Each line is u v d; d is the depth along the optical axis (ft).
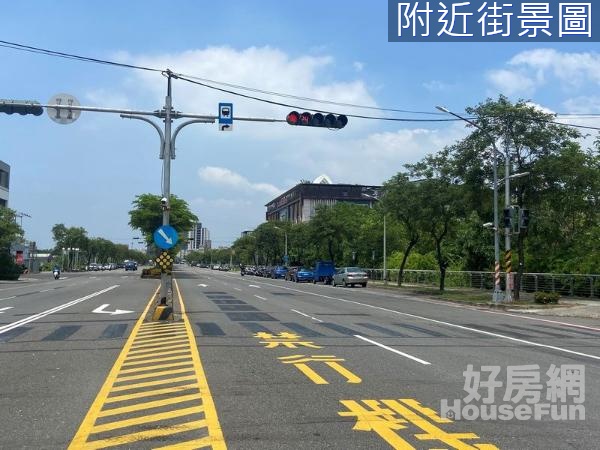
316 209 216.95
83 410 22.94
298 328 51.34
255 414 22.38
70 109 58.39
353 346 40.68
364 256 215.51
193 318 58.65
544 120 92.68
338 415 22.34
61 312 64.54
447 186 115.24
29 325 51.55
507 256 90.33
